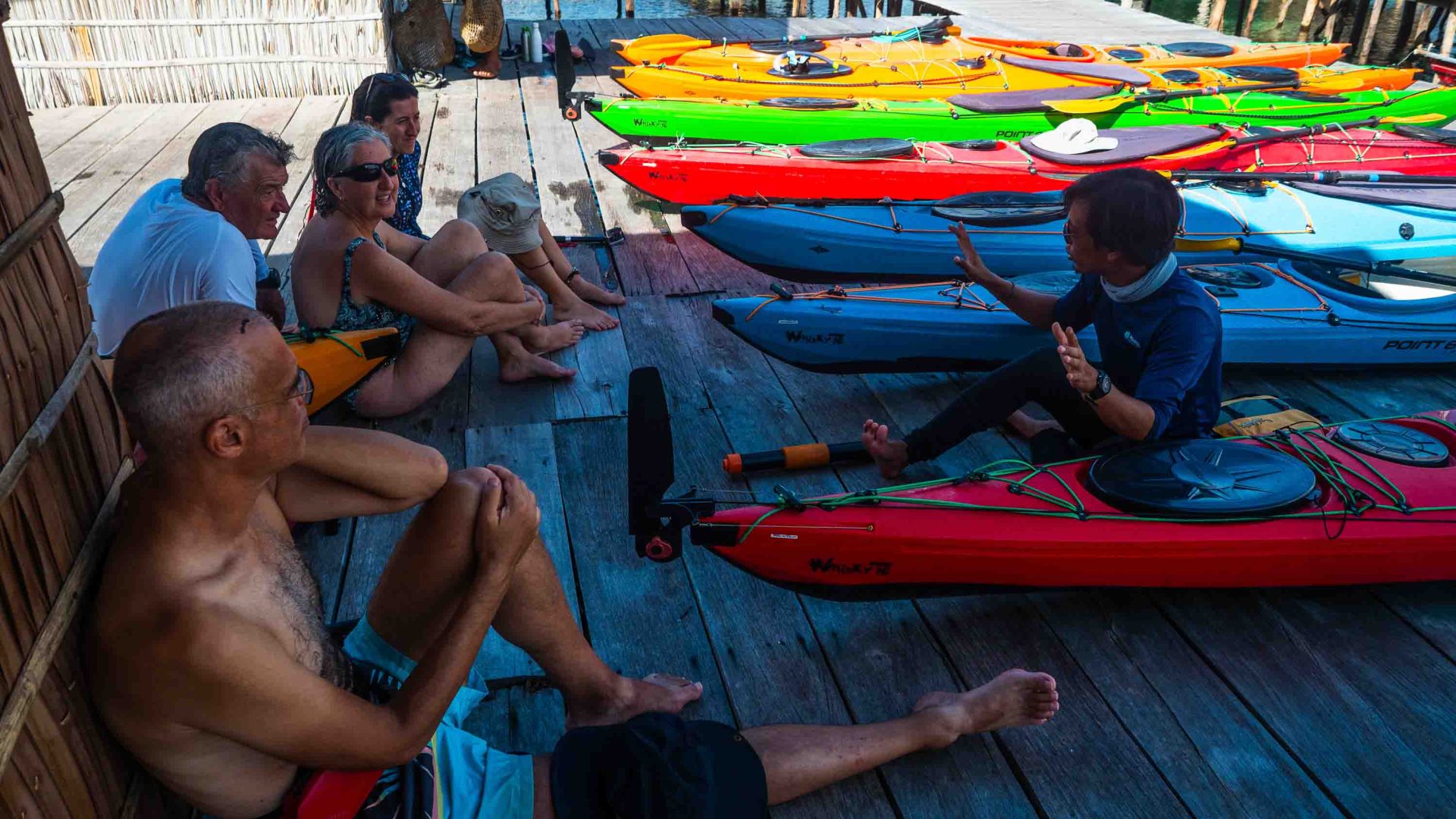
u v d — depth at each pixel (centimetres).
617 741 169
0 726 123
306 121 795
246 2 824
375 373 353
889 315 377
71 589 143
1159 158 566
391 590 182
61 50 814
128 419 125
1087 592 274
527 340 407
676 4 1702
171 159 696
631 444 226
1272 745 226
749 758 179
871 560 250
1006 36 1085
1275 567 251
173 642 129
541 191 635
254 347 127
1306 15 1431
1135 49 817
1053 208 486
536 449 346
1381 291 436
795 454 326
